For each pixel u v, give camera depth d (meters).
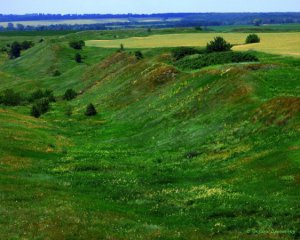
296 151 34.75
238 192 30.61
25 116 70.06
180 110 59.06
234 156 39.91
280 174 31.70
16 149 46.69
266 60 78.75
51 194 31.97
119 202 31.44
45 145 50.91
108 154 48.56
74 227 23.92
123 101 79.19
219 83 60.81
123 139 56.12
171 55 96.88
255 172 33.94
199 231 24.41
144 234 23.62
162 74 80.50
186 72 79.75
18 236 22.30
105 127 66.00
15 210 26.77
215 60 82.25
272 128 42.00
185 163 41.69
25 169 40.28
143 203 30.95
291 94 51.00
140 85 81.88
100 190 34.50
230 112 50.25
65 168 41.56
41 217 25.50
